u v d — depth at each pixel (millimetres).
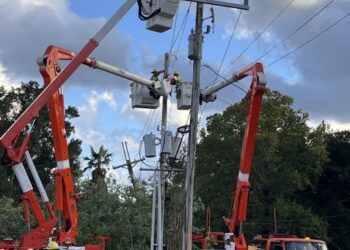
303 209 55719
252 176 56625
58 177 17594
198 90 15961
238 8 16219
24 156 16953
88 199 31969
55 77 16516
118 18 15789
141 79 18828
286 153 60781
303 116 61938
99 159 70938
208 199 55781
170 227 18266
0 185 58562
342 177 65000
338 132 70500
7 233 34719
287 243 20797
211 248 23234
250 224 54438
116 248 30703
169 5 12609
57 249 15906
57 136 17500
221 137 58594
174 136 18391
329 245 64625
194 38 16047
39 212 16922
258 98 16875
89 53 15914
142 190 32094
